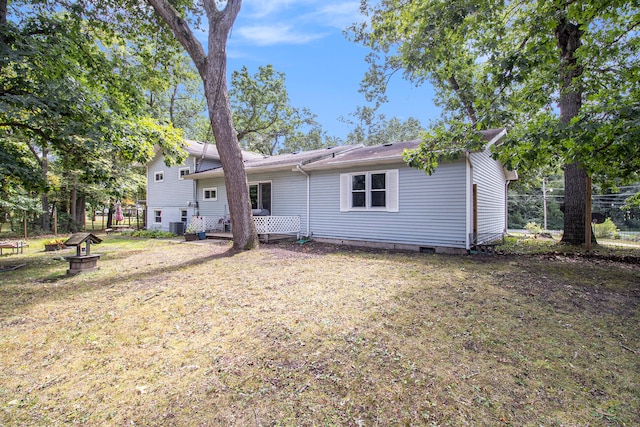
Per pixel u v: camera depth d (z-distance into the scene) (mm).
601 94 5340
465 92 12547
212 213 14953
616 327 3311
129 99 10180
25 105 6336
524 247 8531
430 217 8641
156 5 8203
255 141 28969
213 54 8484
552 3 5238
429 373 2486
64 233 18469
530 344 2957
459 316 3650
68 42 8164
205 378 2531
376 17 10188
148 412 2154
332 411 2078
